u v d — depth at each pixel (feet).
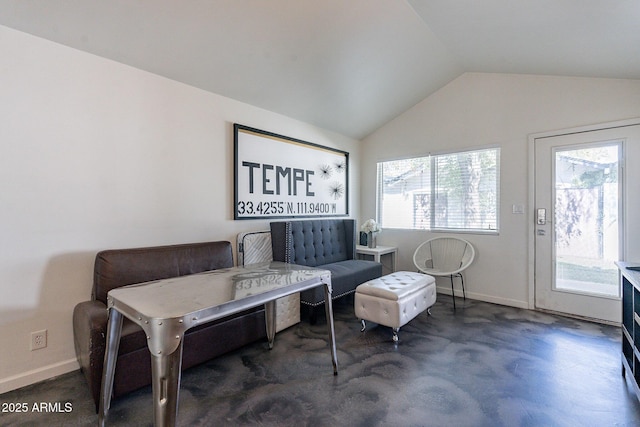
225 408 5.45
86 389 6.09
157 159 8.11
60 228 6.61
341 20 7.89
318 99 11.13
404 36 9.08
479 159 11.98
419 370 6.69
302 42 8.26
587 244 9.68
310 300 9.34
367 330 8.99
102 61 7.13
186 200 8.73
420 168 13.58
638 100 8.82
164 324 3.90
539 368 6.72
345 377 6.44
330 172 13.66
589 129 9.55
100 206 7.15
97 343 5.20
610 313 9.29
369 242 14.12
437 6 7.56
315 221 11.87
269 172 10.99
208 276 6.28
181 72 8.22
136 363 5.72
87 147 6.94
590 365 6.84
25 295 6.22
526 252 10.82
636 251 8.83
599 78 9.38
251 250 9.88
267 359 7.25
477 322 9.50
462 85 12.19
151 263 7.17
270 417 5.21
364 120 13.58
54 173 6.51
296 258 10.85
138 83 7.74
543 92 10.41
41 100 6.32
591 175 9.57
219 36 7.39
